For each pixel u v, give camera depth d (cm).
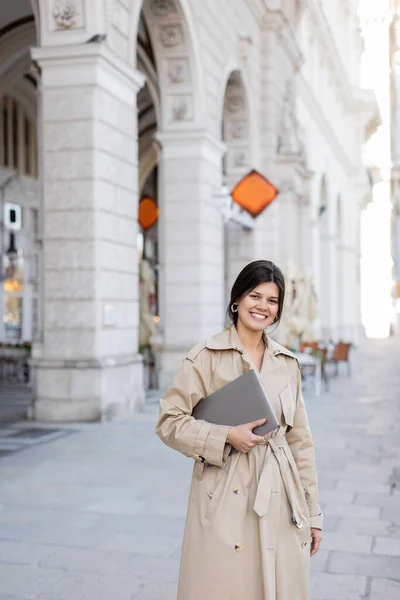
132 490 721
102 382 1127
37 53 1145
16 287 2467
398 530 596
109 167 1182
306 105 3228
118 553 531
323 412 1359
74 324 1145
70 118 1148
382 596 456
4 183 2384
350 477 796
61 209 1152
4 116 2414
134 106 1272
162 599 448
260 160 2275
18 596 451
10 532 582
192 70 1625
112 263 1191
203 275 1672
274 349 292
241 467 275
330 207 4003
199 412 282
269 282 284
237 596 265
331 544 559
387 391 1745
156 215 2261
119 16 1216
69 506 662
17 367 1895
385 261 6256
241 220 2003
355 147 5041
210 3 1717
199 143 1653
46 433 1033
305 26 3278
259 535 268
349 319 4812
